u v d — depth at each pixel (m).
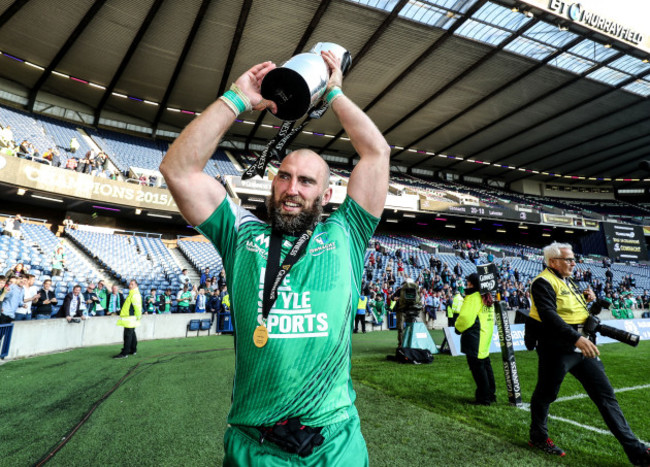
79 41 18.17
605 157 34.38
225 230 1.14
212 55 19.53
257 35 18.19
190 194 1.07
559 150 32.75
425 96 23.95
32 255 11.95
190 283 14.13
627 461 2.62
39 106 22.23
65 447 2.73
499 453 2.71
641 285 28.61
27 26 17.00
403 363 6.56
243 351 1.00
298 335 0.97
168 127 27.73
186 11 16.41
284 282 1.01
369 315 14.62
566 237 35.84
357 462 0.96
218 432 3.05
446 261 25.06
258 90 1.11
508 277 22.27
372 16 17.27
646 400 4.28
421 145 31.66
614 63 20.59
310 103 1.03
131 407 3.72
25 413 3.51
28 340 6.79
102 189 16.42
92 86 22.12
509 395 4.02
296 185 1.09
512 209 30.22
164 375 5.24
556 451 2.71
